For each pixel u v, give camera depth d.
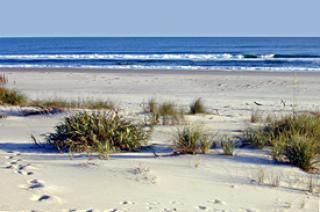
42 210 6.14
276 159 9.64
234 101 22.81
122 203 6.64
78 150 9.92
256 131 11.66
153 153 10.06
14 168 8.12
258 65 51.34
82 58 66.75
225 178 8.27
